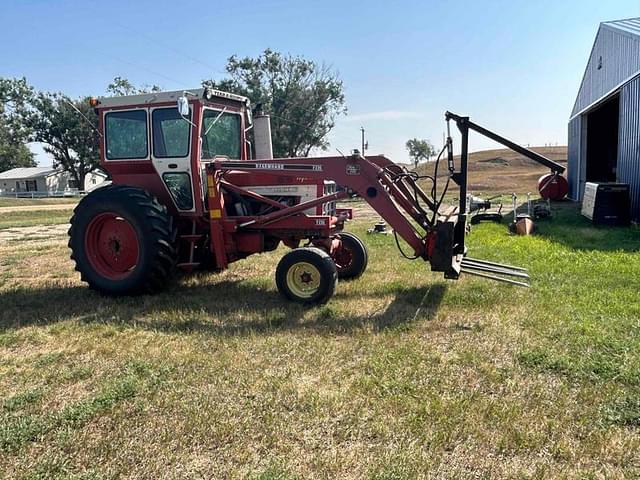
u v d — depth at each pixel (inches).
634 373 133.7
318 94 1622.8
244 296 225.3
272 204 234.5
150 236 220.8
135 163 241.1
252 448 105.1
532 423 111.7
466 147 206.2
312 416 116.3
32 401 127.8
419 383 131.8
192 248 242.5
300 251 211.3
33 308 213.3
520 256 303.1
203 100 230.2
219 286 246.2
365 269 270.5
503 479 93.3
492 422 112.0
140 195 225.9
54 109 1927.9
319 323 184.9
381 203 209.6
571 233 409.7
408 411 117.3
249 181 239.1
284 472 95.9
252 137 277.4
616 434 107.0
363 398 124.2
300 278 212.1
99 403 123.3
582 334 164.2
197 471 97.9
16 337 174.7
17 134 1962.4
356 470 96.8
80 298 228.5
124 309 208.2
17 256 370.6
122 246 230.7
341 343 162.9
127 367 146.1
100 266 233.8
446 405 119.3
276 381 134.3
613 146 784.9
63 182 2253.9
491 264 237.9
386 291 225.9
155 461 101.2
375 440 106.9
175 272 273.6
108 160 245.9
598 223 463.5
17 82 1911.9
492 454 101.3
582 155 757.3
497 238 384.2
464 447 103.5
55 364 152.1
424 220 211.6
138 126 239.0
